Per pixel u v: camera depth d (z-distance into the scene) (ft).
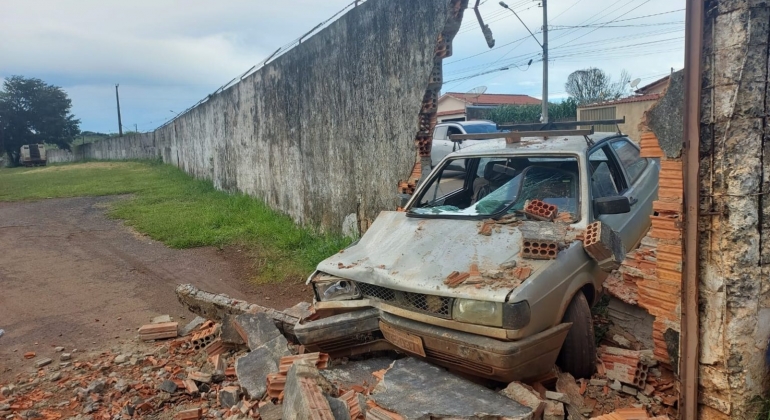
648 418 9.66
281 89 35.91
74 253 32.30
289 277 25.20
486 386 11.83
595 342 13.39
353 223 27.66
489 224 13.65
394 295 12.33
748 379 9.27
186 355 16.53
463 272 11.82
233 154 51.06
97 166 129.08
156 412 13.20
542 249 11.83
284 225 34.96
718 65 9.05
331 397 10.11
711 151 9.25
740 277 9.10
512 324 10.58
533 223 13.46
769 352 9.37
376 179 25.22
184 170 81.51
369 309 12.94
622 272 14.92
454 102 133.39
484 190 16.47
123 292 24.25
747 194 8.97
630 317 14.43
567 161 15.37
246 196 46.83
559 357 12.47
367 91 25.26
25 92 199.31
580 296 12.37
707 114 9.25
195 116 68.33
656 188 18.67
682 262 9.66
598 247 12.26
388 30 23.25
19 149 196.34
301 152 33.42
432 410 9.70
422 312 11.74
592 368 12.27
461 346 11.03
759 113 8.86
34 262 30.19
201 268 28.09
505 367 10.57
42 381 15.42
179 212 44.73
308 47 30.78
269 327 15.10
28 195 65.26
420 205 16.38
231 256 30.25
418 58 21.67
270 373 12.84
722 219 9.18
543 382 11.81
